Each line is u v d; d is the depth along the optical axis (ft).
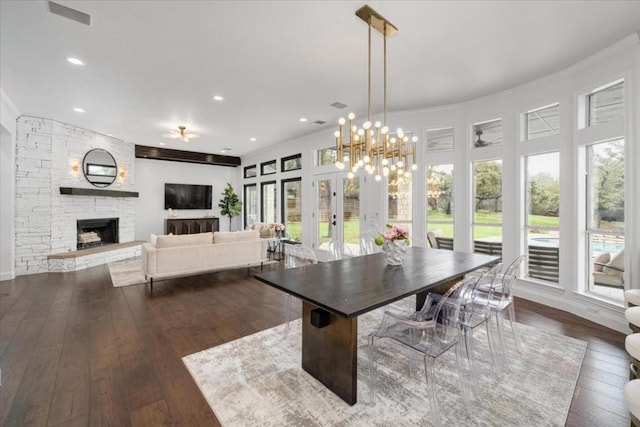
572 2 7.65
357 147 9.80
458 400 6.38
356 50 10.03
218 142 24.88
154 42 9.41
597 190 10.87
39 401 6.27
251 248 17.85
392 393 6.63
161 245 15.06
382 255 10.80
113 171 22.57
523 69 11.51
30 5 7.58
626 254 9.57
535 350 8.50
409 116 16.76
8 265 16.12
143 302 12.64
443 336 6.59
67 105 15.33
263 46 9.73
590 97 10.98
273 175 26.99
